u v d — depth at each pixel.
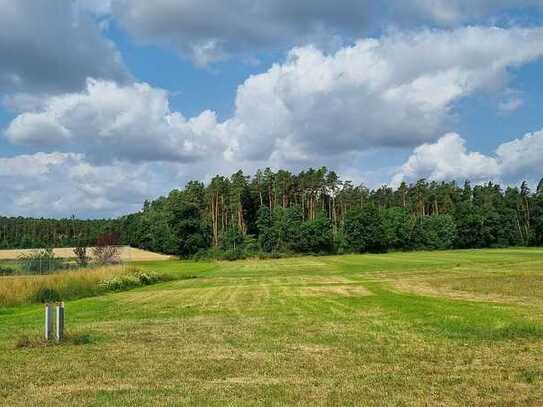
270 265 98.38
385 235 147.50
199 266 102.19
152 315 27.61
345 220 149.75
